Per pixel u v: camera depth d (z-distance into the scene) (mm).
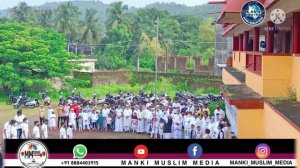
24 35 38000
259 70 12203
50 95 36469
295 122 7902
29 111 29188
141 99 28078
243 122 11406
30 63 34969
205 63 56406
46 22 68062
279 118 9305
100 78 43562
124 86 43500
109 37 67062
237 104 11383
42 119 22062
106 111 22000
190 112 19188
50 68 36406
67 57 38656
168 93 39781
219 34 46094
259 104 11320
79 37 65312
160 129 19609
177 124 19203
